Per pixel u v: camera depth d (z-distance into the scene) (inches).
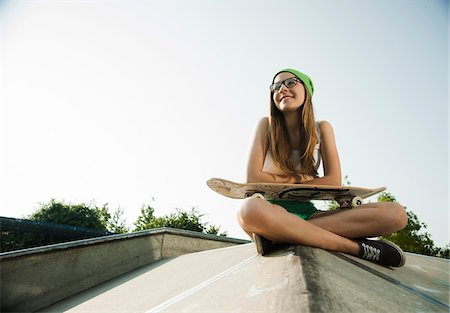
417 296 57.2
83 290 133.0
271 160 115.0
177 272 109.8
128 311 72.2
